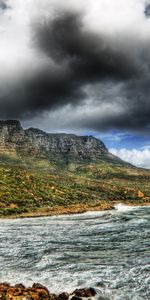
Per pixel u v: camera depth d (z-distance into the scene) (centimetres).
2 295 2120
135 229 5422
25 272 2811
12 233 5269
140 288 2264
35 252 3622
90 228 5838
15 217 8688
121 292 2194
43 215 9344
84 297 2097
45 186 14488
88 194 16550
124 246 3862
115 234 4906
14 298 2030
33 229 5866
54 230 5641
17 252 3638
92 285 2367
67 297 2092
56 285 2419
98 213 10081
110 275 2598
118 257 3256
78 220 7812
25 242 4294
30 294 2109
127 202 16812
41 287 2264
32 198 11656
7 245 4072
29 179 14825
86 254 3456
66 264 3025
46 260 3198
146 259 3105
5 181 12975
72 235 4919
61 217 8912
